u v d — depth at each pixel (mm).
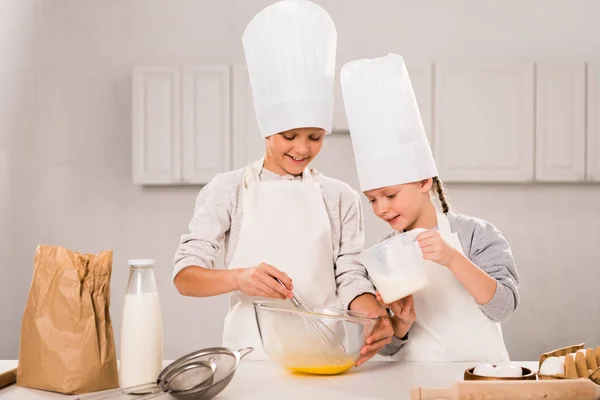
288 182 1677
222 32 3348
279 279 1364
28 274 3357
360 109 1562
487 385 997
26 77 3373
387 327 1377
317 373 1312
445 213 1742
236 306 1636
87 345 1173
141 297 1216
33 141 3367
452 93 3146
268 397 1133
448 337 1655
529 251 3309
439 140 3145
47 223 3359
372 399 1116
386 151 1553
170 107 3189
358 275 1627
